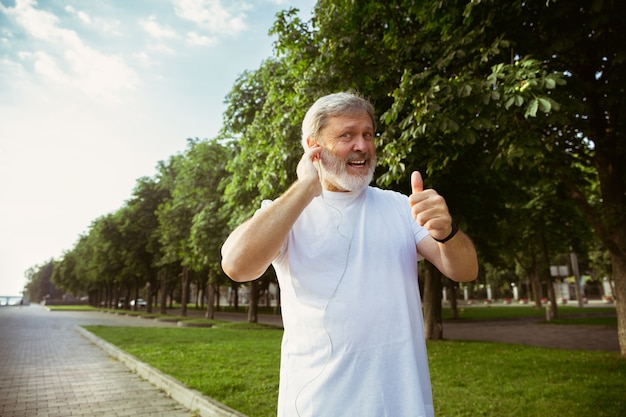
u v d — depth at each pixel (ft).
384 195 4.95
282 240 3.95
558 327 59.82
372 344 3.93
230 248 4.08
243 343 37.42
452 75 16.97
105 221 111.24
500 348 32.76
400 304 4.15
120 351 32.86
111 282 174.60
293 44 24.36
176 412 17.29
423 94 15.99
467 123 16.29
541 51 18.66
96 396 20.15
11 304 276.00
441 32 19.89
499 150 18.19
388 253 4.33
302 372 4.07
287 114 25.25
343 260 4.22
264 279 74.33
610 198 25.39
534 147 16.34
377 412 3.74
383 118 17.10
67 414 17.25
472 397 17.02
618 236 25.36
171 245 73.87
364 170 4.63
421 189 4.21
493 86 16.05
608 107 21.07
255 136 34.60
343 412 3.77
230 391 18.26
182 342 39.06
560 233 52.37
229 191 40.86
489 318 80.23
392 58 21.17
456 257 4.19
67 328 67.36
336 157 4.58
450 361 26.05
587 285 208.54
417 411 3.76
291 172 26.61
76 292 258.78
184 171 67.10
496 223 37.14
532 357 26.96
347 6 21.24
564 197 31.60
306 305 4.18
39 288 408.05
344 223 4.41
